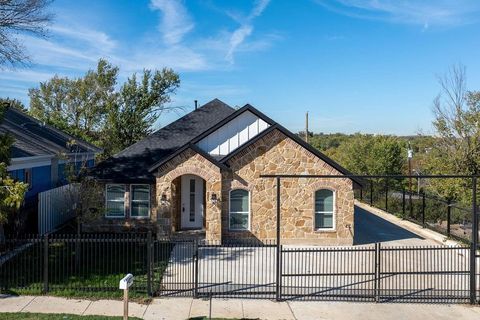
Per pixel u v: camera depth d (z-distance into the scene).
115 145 44.91
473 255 14.25
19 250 18.48
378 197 34.12
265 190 21.95
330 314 12.99
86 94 55.38
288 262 18.11
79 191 20.56
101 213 21.25
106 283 14.77
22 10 19.88
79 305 13.12
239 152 21.83
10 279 14.87
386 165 44.94
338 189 21.89
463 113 31.73
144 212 23.83
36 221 22.19
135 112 44.69
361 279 16.41
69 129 51.50
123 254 18.12
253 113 23.14
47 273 14.04
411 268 17.95
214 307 13.27
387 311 13.34
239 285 15.16
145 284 14.74
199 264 17.70
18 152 22.19
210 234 21.36
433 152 32.81
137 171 23.95
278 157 21.91
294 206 21.91
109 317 12.16
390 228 26.31
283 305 13.60
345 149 50.56
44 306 12.94
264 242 21.92
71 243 19.86
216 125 22.91
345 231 21.95
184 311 12.91
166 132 27.42
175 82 45.34
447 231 23.14
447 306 13.86
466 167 30.48
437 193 30.58
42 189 25.61
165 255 18.86
